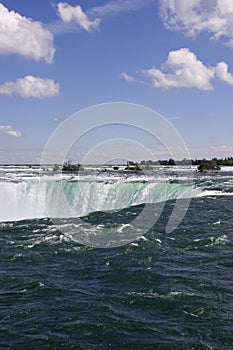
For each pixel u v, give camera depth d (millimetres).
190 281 14305
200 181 46188
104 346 9969
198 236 21750
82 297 13055
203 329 10719
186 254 18125
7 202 30156
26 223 26359
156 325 11000
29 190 31016
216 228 23859
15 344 10109
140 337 10359
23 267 16453
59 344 10078
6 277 15125
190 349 9758
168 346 9906
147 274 15195
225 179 50875
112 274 15367
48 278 14984
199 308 11992
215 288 13570
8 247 19672
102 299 12852
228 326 10859
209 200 35844
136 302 12562
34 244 20297
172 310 11930
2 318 11570
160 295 13055
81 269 16094
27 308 12234
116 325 11023
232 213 29125
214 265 16297
